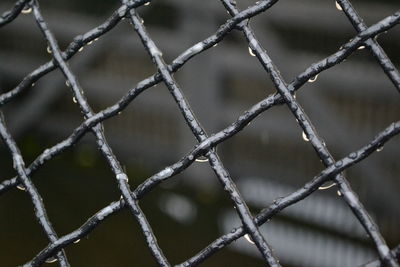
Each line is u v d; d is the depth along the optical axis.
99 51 5.62
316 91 4.86
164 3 5.75
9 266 4.94
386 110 4.98
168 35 5.56
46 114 6.57
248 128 5.58
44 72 1.14
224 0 1.00
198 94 5.55
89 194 5.93
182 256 5.17
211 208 5.70
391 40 4.71
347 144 4.92
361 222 0.87
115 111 1.07
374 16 4.66
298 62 4.86
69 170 6.24
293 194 0.92
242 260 4.93
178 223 5.53
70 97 6.42
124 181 1.04
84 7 6.08
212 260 4.96
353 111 5.18
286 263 5.02
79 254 5.10
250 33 0.99
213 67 5.43
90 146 6.46
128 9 1.07
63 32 6.12
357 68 4.89
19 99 6.55
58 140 6.63
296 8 4.92
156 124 6.15
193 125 1.00
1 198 5.67
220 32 1.00
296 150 5.54
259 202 5.72
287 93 0.94
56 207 5.75
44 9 6.20
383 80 4.75
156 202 5.79
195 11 5.30
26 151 6.49
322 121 4.93
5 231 5.30
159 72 1.03
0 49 6.50
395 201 4.96
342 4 0.93
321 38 5.22
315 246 5.05
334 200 5.27
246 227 0.94
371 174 4.93
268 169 5.71
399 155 4.88
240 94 5.64
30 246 5.14
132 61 5.95
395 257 0.85
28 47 6.39
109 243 5.21
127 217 5.46
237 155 5.84
